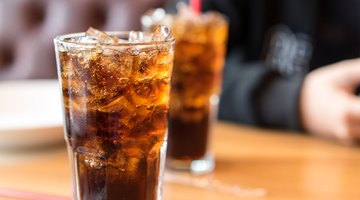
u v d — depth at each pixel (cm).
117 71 50
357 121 86
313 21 118
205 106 77
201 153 77
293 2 119
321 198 67
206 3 116
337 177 74
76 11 128
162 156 55
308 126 93
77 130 52
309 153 83
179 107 76
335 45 119
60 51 52
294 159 81
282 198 67
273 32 121
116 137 52
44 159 80
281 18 121
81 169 53
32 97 100
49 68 129
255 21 120
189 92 75
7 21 130
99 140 52
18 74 130
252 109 96
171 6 115
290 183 72
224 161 80
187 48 75
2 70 131
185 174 76
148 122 52
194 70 75
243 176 75
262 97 97
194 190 70
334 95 91
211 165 78
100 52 50
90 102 51
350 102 88
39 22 131
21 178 73
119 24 126
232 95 100
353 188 70
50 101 100
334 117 88
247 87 98
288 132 95
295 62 120
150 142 53
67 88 52
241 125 99
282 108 95
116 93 51
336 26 118
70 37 54
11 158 80
